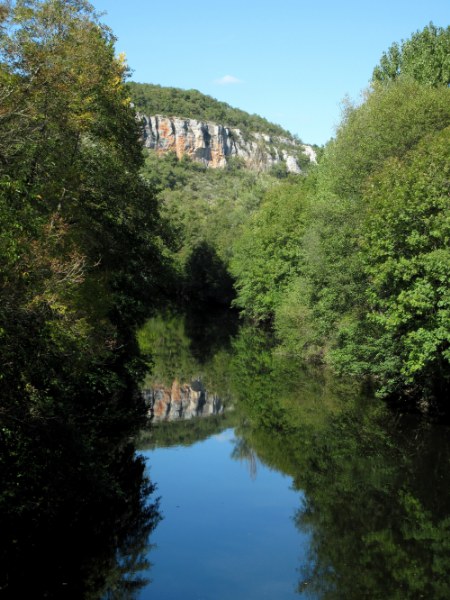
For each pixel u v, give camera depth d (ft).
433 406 81.25
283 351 143.54
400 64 132.16
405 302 68.90
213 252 290.97
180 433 80.48
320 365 124.57
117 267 90.99
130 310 107.76
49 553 43.24
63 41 53.01
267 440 76.84
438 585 41.93
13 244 35.91
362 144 98.84
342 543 48.26
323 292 106.11
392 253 72.02
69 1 57.72
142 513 53.52
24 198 40.09
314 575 42.88
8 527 42.93
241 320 229.45
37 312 39.86
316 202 123.65
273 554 46.57
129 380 101.35
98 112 75.46
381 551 46.60
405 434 76.18
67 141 55.83
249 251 199.11
